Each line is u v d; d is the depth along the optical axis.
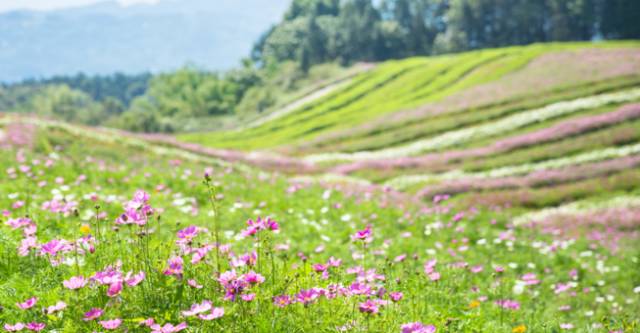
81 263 5.65
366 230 5.80
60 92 188.38
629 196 23.55
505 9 147.00
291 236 11.01
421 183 29.45
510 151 33.59
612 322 6.64
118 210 10.36
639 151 29.66
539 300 9.50
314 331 4.62
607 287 11.52
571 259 13.36
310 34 160.12
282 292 5.26
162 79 164.88
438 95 60.09
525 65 63.22
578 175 26.83
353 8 167.38
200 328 4.42
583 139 32.66
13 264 5.62
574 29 135.25
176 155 30.05
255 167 33.28
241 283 4.63
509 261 12.45
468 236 13.96
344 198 16.36
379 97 72.69
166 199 12.72
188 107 138.75
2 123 27.25
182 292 4.95
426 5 176.25
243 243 8.63
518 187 26.27
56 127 29.22
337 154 42.69
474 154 34.03
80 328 4.27
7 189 11.11
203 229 6.96
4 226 6.98
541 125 38.25
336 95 84.75
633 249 15.50
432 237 13.35
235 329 4.43
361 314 5.09
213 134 78.19
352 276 7.10
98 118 165.88
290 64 148.38
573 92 44.00
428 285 7.71
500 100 47.09
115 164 18.73
